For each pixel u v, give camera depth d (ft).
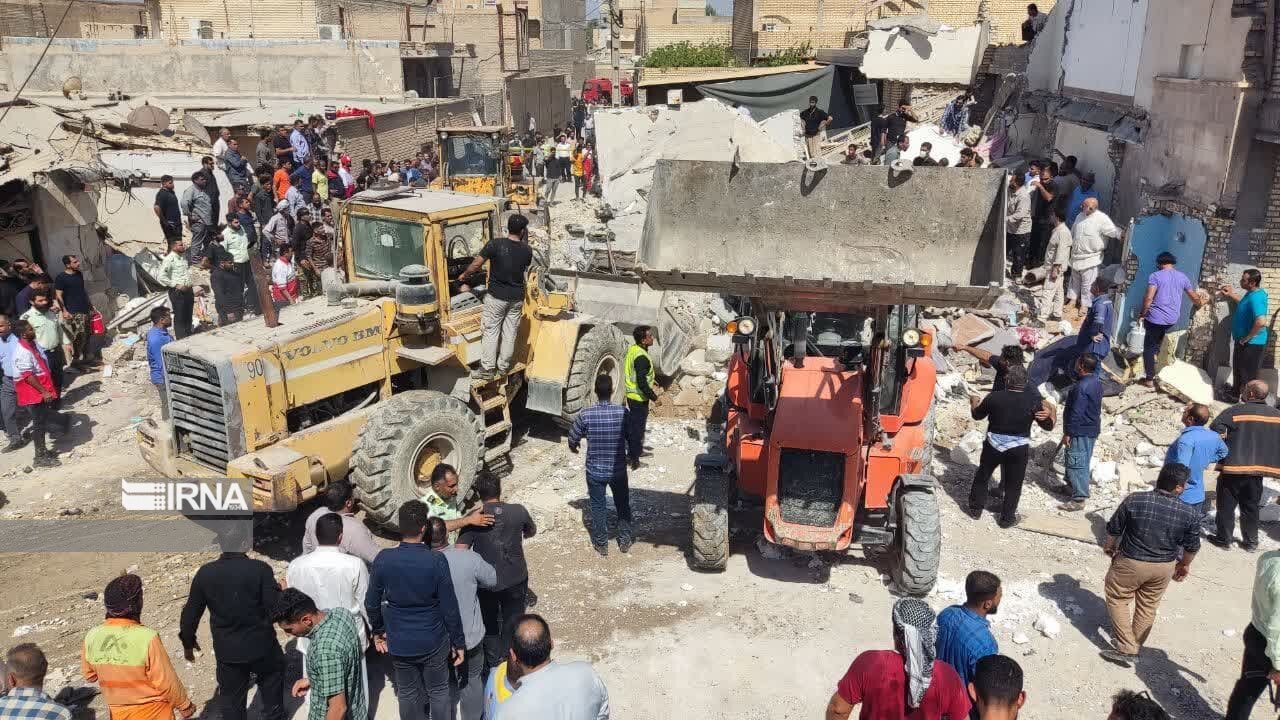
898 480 26.21
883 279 24.07
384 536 28.71
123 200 56.75
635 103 106.63
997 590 17.48
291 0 119.75
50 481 33.40
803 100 88.79
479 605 20.51
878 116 67.56
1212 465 34.06
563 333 34.47
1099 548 28.81
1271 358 37.60
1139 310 39.50
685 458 35.17
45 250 48.14
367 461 26.68
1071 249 45.27
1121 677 22.72
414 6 126.52
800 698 21.72
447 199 32.14
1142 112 46.26
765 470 26.55
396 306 29.58
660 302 39.42
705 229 25.29
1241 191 36.42
